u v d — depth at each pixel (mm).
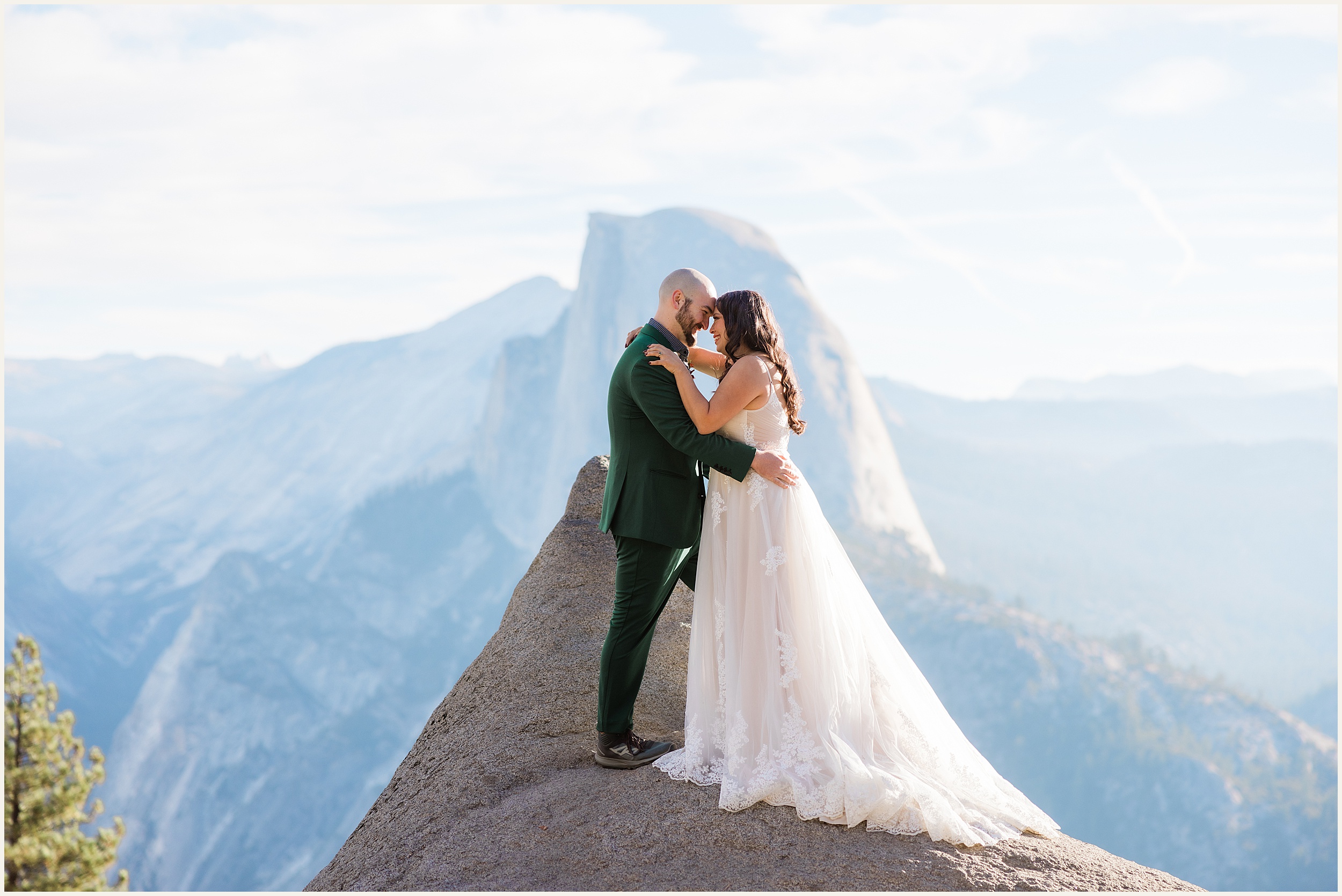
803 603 3480
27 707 12492
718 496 3686
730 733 3422
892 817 3141
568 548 5969
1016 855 3014
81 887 11859
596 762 3760
